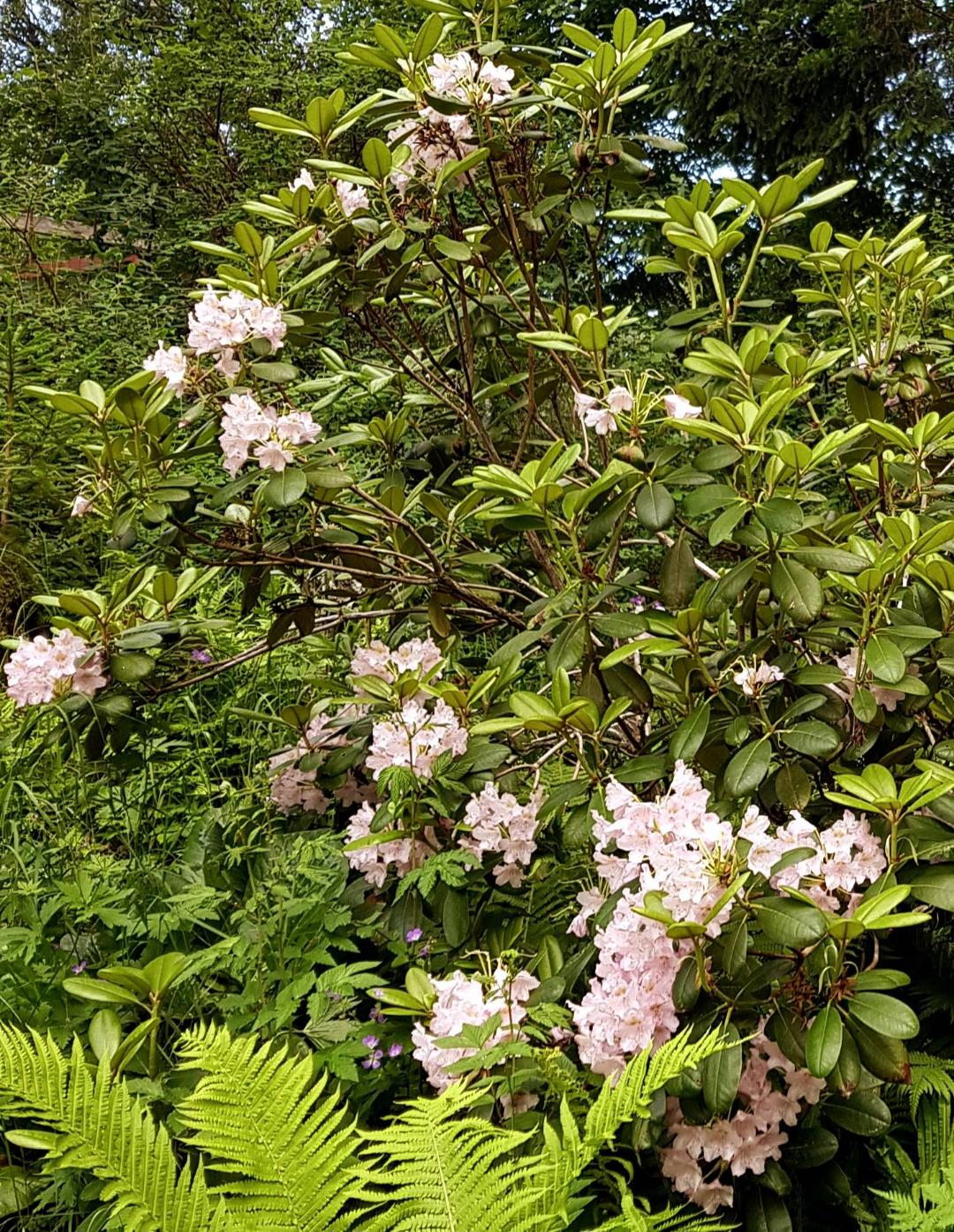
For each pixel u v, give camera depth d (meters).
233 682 3.96
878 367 2.76
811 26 9.47
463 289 2.96
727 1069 1.58
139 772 3.27
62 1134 1.40
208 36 9.45
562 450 2.57
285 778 2.99
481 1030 1.71
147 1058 2.03
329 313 2.70
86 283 7.74
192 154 9.45
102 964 2.43
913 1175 1.75
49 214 7.39
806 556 2.01
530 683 3.66
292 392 2.95
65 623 2.43
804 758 2.14
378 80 8.32
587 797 2.17
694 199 2.76
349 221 2.77
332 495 2.61
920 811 1.92
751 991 1.67
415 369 3.38
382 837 2.31
